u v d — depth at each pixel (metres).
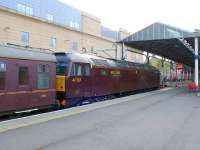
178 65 58.12
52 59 17.05
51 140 9.12
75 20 63.84
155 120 13.15
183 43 36.25
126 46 43.47
